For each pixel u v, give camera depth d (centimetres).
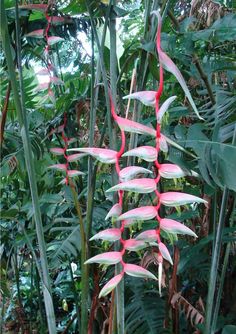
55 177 151
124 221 68
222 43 136
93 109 105
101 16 114
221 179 75
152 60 85
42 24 123
